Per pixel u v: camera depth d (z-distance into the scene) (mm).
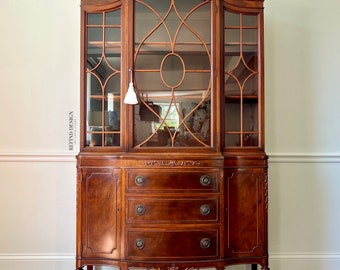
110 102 1744
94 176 1693
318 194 2174
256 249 1720
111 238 1681
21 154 2111
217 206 1665
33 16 2125
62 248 2123
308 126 2174
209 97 1712
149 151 1686
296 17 2170
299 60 2170
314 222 2170
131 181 1659
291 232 2164
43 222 2123
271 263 2141
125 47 1694
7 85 2117
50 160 2127
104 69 1749
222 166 1670
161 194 1650
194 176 1656
